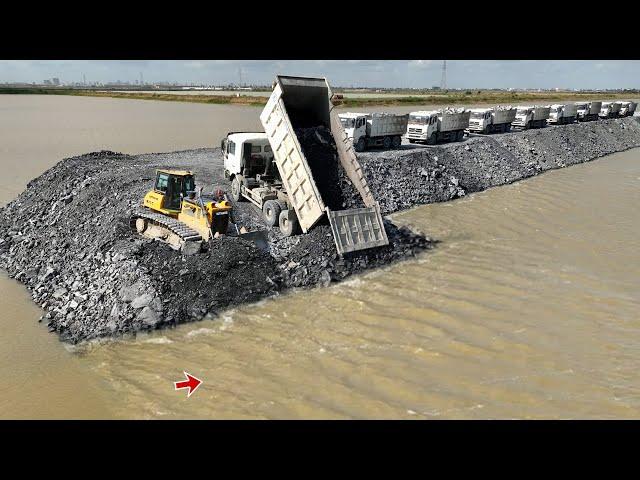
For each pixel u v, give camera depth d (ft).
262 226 55.26
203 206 47.42
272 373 33.83
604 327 39.96
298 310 43.04
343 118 93.86
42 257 52.34
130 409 30.40
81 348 37.40
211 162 84.69
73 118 181.78
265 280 46.03
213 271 44.60
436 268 52.34
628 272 51.26
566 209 75.31
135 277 43.27
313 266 48.55
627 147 146.20
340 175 54.85
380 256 52.65
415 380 32.89
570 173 104.47
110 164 78.64
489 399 30.94
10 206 68.95
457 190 82.38
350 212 49.96
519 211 74.08
